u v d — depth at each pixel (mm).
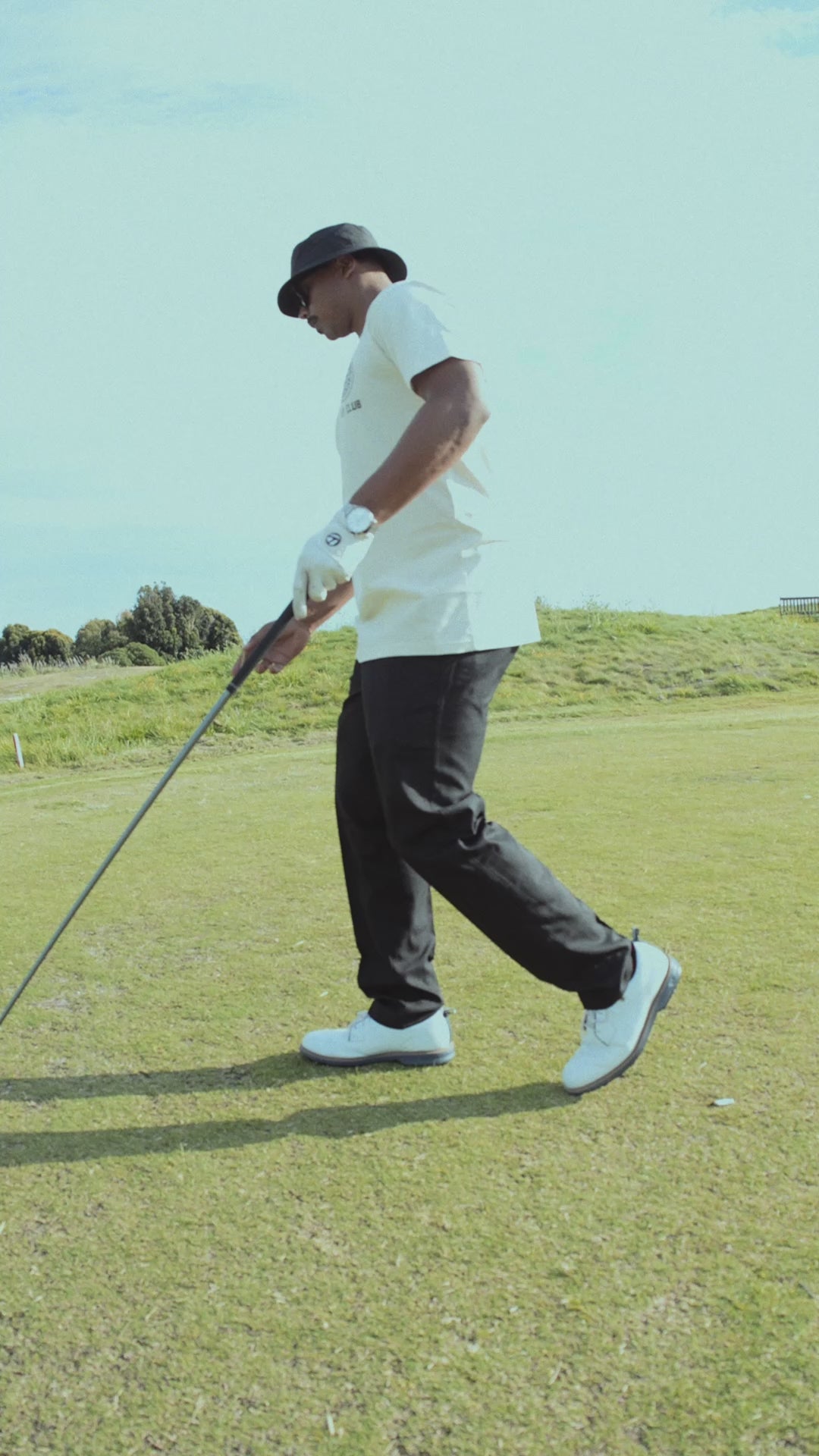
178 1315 1669
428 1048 2512
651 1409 1426
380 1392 1488
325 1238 1844
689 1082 2316
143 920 3859
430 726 2305
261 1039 2740
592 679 14578
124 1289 1738
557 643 16125
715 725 9273
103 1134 2264
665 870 4074
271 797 6723
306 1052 2586
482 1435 1403
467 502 2338
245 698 13633
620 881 3926
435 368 2193
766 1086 2275
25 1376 1556
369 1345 1580
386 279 2561
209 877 4465
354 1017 2855
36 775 10461
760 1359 1500
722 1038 2523
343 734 2566
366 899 2527
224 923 3777
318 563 2184
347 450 2486
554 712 12805
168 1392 1512
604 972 2314
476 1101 2320
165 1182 2057
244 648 2682
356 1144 2162
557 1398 1457
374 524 2195
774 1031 2545
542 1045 2598
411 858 2334
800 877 3881
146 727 12742
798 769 6434
